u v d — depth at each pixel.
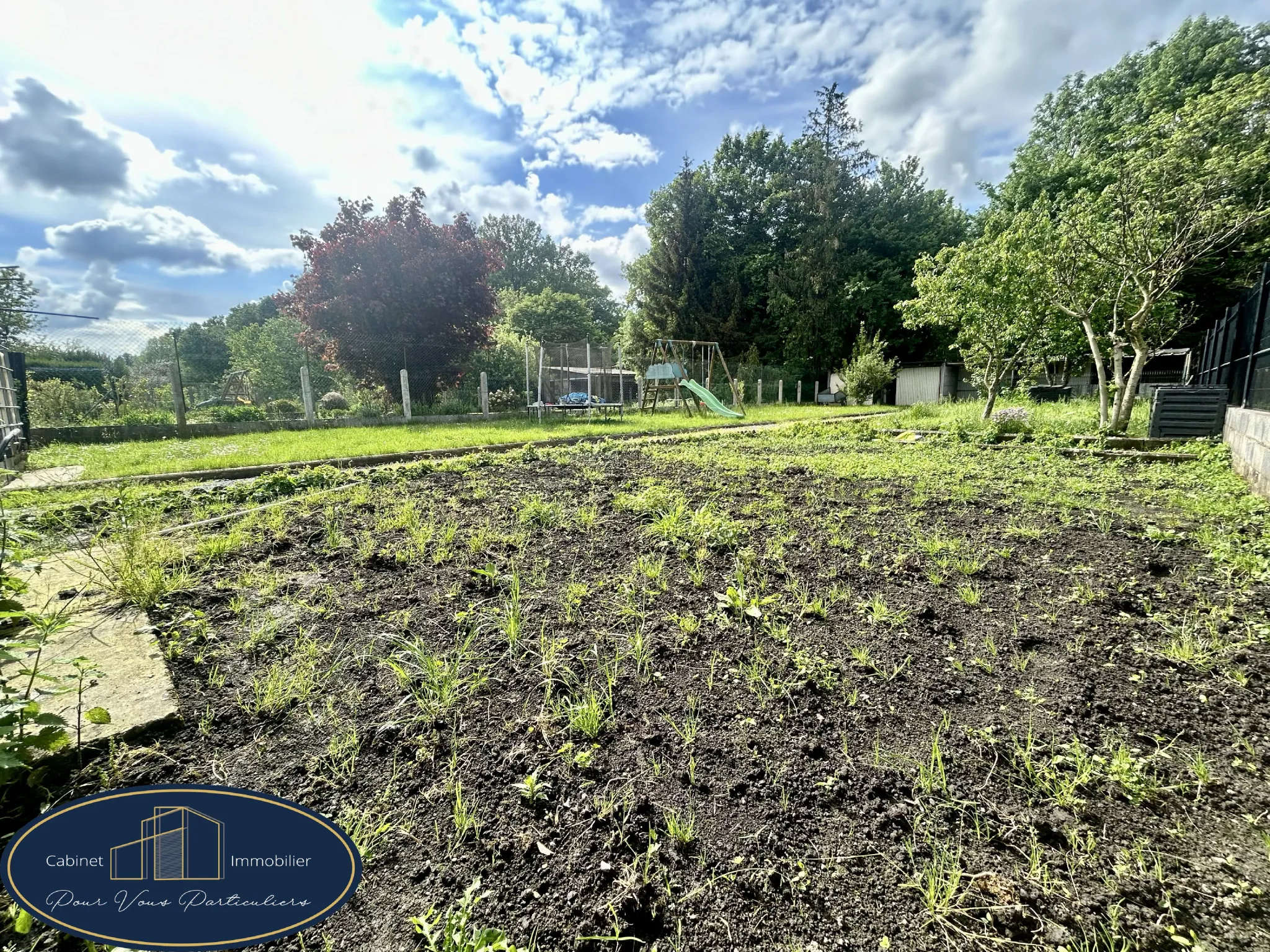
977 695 1.72
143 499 3.68
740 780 1.36
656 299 26.59
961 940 0.99
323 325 11.90
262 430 9.27
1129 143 14.97
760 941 0.99
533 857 1.13
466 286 13.07
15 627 1.90
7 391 6.77
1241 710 1.64
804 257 24.31
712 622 2.15
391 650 1.90
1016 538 3.15
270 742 1.44
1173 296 7.70
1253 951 0.97
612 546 2.95
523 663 1.84
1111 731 1.56
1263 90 12.10
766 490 4.29
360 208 12.65
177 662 1.76
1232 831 1.23
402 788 1.31
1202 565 2.70
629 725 1.55
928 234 25.11
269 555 2.75
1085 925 1.02
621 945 0.97
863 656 1.89
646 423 11.51
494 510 3.59
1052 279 7.25
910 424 10.35
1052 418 9.40
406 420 11.00
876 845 1.19
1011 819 1.26
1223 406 6.35
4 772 1.13
